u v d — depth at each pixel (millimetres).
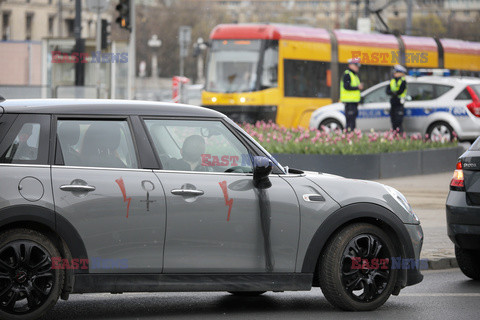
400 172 41562
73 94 61281
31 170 14359
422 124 50000
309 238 15688
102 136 14922
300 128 43875
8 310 14250
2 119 14570
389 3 78875
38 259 14367
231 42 60062
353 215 15914
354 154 39281
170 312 16109
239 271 15320
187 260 15000
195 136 15453
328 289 16062
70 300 17234
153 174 14953
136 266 14727
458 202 18734
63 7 152375
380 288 16391
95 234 14484
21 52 80438
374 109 50188
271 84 59125
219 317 15703
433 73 51844
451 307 16844
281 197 15586
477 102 49031
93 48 67750
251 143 15773
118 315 15742
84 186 14477
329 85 61906
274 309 16547
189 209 14953
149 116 15258
